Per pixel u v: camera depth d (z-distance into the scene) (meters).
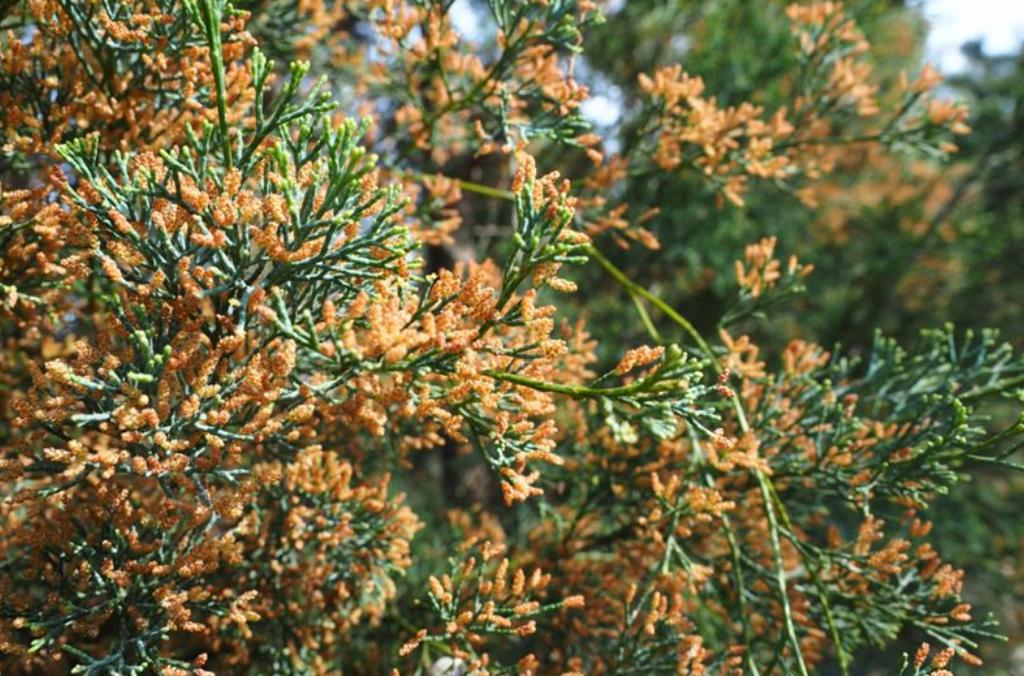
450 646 3.30
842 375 3.97
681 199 6.59
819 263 8.84
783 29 6.98
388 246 2.02
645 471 3.95
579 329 3.65
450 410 2.46
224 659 3.56
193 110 2.77
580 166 6.63
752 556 3.87
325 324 2.00
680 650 3.17
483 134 3.25
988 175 9.94
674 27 7.67
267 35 3.63
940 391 3.77
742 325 7.80
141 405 1.95
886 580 3.42
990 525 8.46
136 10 2.57
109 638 3.00
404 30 3.34
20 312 2.83
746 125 4.36
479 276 2.12
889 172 10.44
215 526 3.15
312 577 3.34
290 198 1.94
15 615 2.28
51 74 2.78
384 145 4.27
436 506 6.04
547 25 3.26
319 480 3.22
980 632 3.18
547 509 4.33
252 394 2.06
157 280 2.05
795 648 3.09
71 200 2.03
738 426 3.71
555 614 4.01
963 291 9.52
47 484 2.97
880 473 3.29
